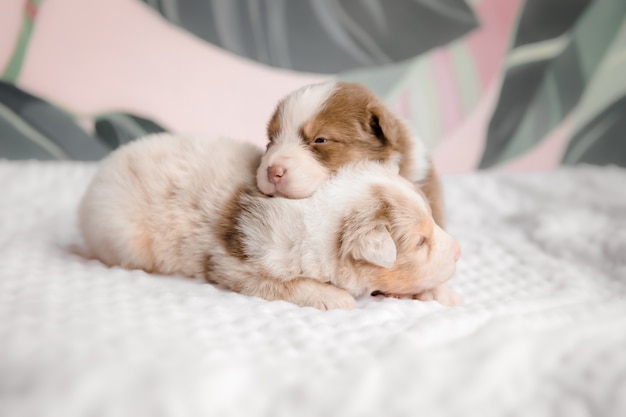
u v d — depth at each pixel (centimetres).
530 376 39
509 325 43
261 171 52
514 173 88
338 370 39
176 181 53
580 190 81
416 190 52
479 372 39
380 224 48
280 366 39
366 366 39
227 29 86
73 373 37
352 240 48
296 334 43
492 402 37
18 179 74
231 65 87
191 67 86
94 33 83
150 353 39
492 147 96
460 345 41
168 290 49
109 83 84
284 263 49
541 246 65
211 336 42
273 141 55
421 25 91
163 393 36
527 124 96
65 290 47
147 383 37
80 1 82
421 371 39
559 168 91
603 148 97
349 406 37
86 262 55
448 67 93
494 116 95
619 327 43
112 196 53
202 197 52
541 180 84
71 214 68
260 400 37
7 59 81
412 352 40
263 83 88
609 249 61
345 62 90
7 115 82
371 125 55
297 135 54
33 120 82
